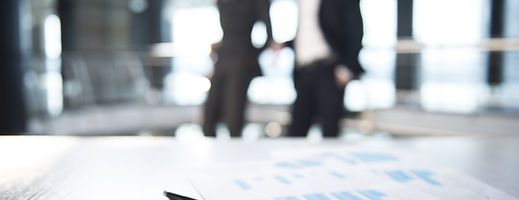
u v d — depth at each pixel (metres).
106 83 5.48
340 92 2.05
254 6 2.15
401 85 4.83
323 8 1.98
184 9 6.45
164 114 5.90
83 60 5.37
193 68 5.65
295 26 2.18
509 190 0.45
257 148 0.67
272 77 4.94
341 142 0.74
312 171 0.52
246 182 0.48
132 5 6.49
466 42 4.01
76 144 0.68
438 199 0.42
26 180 0.47
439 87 4.58
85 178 0.49
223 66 2.20
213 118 2.26
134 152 0.63
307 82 2.09
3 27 4.07
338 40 1.98
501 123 3.93
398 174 0.51
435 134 4.36
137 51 5.98
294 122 2.18
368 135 4.35
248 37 2.19
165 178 0.49
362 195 0.43
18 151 0.62
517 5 4.71
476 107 4.33
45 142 0.69
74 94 5.18
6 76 4.11
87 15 5.98
